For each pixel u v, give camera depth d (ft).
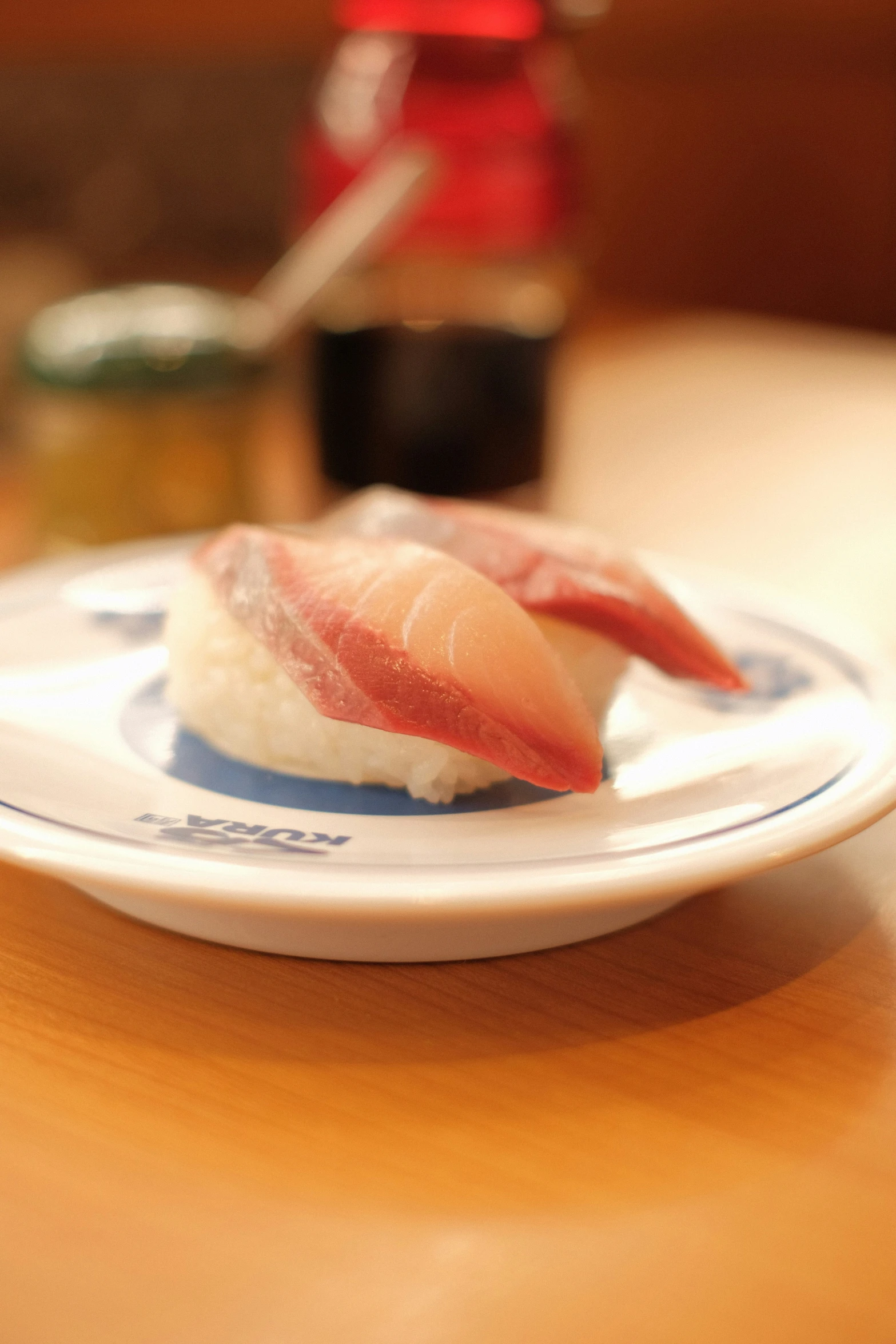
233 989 0.85
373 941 0.85
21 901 0.91
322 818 0.89
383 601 0.90
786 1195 0.75
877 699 0.99
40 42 3.16
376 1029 0.83
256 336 1.41
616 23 3.35
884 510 1.67
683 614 1.01
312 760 0.94
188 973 0.86
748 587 1.17
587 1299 0.71
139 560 1.19
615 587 0.98
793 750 0.95
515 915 0.79
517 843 0.86
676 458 1.89
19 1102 0.79
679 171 3.57
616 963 0.87
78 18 3.09
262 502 1.47
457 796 0.92
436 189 1.55
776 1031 0.83
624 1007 0.84
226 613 0.96
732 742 0.97
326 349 1.51
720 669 1.00
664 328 2.71
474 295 1.66
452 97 1.53
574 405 2.15
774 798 0.88
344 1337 0.69
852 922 0.91
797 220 3.49
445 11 1.51
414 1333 0.70
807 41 3.28
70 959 0.87
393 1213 0.74
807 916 0.92
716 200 3.57
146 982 0.85
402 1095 0.79
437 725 0.88
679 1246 0.73
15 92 3.23
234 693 0.95
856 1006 0.85
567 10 1.61
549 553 0.99
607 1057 0.82
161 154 3.34
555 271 1.67
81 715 0.99
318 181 1.62
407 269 1.61
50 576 1.16
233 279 3.09
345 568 0.93
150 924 0.89
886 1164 0.76
